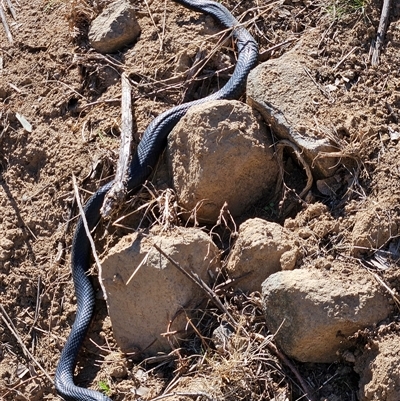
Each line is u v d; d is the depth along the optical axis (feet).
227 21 8.09
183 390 6.30
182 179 7.16
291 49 7.76
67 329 7.17
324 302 6.23
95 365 6.89
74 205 7.58
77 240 7.25
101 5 8.45
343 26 7.83
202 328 6.68
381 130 7.08
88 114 7.97
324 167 6.97
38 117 8.11
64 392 6.62
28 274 7.43
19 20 8.83
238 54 7.95
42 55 8.46
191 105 7.52
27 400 6.88
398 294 6.30
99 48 8.22
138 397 6.49
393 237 6.56
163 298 6.68
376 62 7.55
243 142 7.04
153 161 7.34
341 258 6.56
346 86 7.39
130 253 6.77
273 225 6.76
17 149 8.01
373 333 6.19
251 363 6.35
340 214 6.82
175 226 6.89
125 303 6.78
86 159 7.69
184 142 7.16
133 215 7.23
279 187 7.20
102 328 7.04
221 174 7.03
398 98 7.28
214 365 6.35
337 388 6.30
